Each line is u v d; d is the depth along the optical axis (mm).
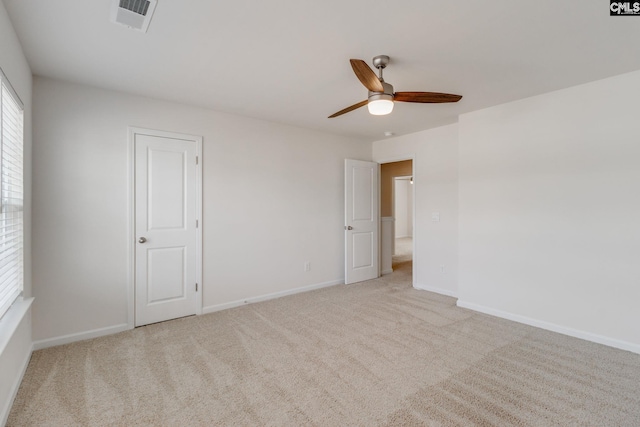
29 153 2490
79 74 2617
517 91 2973
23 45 2162
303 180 4410
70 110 2775
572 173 2861
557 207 2955
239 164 3791
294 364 2391
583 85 2795
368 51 2238
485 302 3506
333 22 1890
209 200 3564
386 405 1898
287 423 1746
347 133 4707
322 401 1941
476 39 2072
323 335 2920
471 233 3619
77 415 1813
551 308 3002
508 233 3297
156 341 2799
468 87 2877
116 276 2996
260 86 2885
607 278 2680
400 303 3879
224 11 1782
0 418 1682
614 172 2637
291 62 2410
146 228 3166
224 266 3682
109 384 2123
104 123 2936
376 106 2326
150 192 3186
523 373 2250
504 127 3312
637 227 2535
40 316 2648
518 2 1695
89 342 2773
